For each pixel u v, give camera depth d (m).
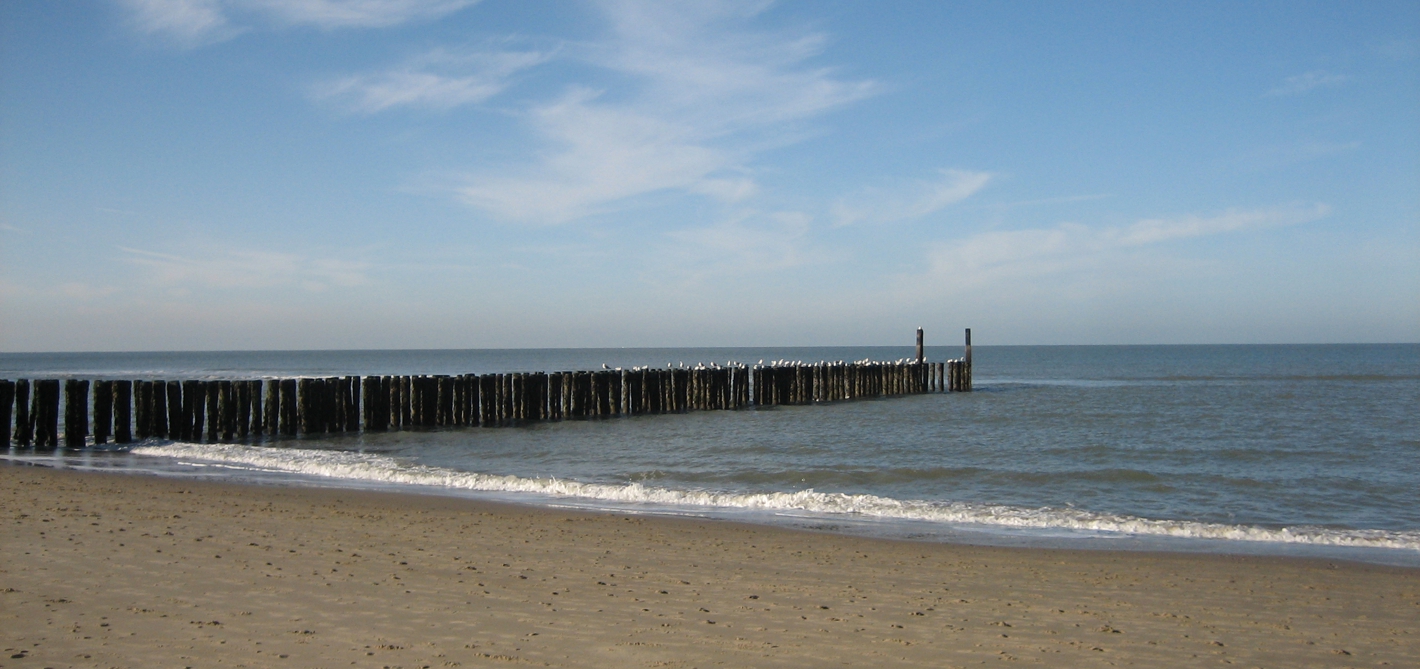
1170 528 12.48
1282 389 51.00
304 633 6.63
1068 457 21.73
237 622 6.88
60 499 12.95
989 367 98.31
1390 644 7.00
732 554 10.18
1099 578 9.23
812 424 30.05
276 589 7.95
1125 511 14.63
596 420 30.25
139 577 8.27
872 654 6.43
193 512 12.09
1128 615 7.75
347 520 11.85
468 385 27.70
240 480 16.31
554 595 7.99
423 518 12.22
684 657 6.24
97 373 81.38
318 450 22.00
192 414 23.02
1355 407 37.78
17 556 9.04
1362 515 14.31
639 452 22.50
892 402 40.31
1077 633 7.14
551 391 30.08
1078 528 12.59
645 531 11.58
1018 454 22.31
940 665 6.23
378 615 7.17
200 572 8.52
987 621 7.45
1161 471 19.19
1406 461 21.02
